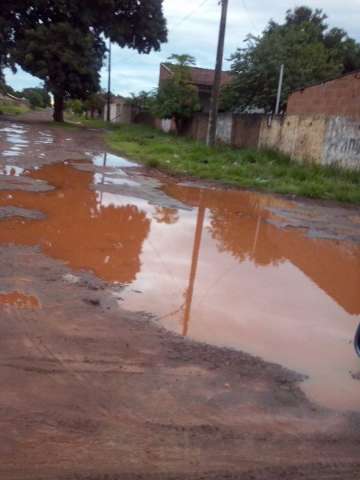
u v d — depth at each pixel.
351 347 4.84
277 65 27.55
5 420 3.18
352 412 3.68
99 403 3.46
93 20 37.88
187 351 4.34
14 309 4.80
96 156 19.09
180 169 16.67
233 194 13.41
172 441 3.14
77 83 38.56
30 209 8.98
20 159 15.45
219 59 21.66
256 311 5.51
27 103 92.12
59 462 2.87
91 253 6.87
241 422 3.41
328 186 14.80
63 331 4.46
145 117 49.53
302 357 4.52
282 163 19.72
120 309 5.09
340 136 16.77
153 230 8.62
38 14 38.56
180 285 6.04
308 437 3.33
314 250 8.48
